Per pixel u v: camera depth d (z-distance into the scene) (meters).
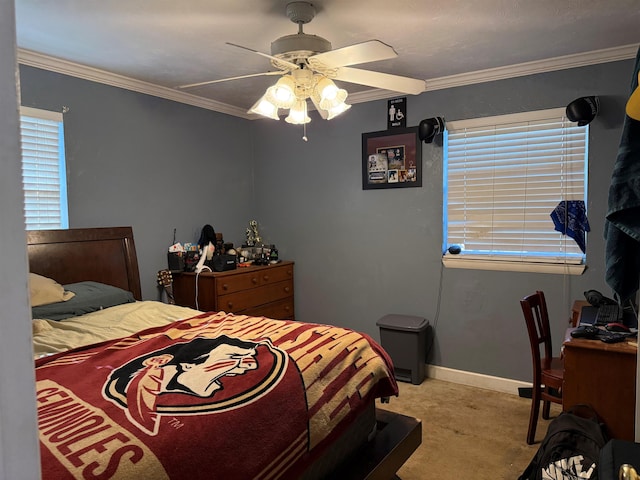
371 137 3.83
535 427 2.59
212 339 2.05
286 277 4.25
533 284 3.25
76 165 3.06
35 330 2.23
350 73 2.18
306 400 1.65
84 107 3.10
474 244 3.54
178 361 1.76
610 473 0.86
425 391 3.39
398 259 3.79
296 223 4.32
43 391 1.50
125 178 3.38
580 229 3.08
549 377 2.50
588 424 2.00
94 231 3.09
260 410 1.48
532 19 2.36
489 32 2.53
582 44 2.75
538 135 3.21
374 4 2.15
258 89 3.63
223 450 1.31
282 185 4.39
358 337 2.15
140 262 3.49
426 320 3.64
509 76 3.22
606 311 2.52
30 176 2.84
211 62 2.98
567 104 3.05
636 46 2.77
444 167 3.56
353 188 3.98
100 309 2.71
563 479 1.87
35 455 0.40
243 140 4.44
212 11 2.21
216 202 4.15
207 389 1.51
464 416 2.97
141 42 2.61
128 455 1.14
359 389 1.91
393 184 3.76
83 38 2.54
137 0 2.09
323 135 4.11
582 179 3.09
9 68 0.37
